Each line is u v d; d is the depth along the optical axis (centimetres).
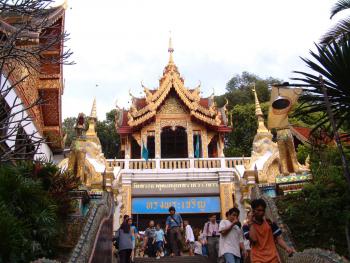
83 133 1428
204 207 2331
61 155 1952
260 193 1094
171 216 1352
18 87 1423
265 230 602
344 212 839
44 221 794
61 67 1719
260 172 1962
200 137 2684
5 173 801
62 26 1516
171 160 2441
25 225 738
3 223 636
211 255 1184
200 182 2388
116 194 2181
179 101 2736
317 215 885
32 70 1608
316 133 1155
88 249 793
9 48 895
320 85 821
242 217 2150
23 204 782
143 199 2334
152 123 2692
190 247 1533
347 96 830
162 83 2736
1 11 944
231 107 5028
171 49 2858
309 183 1002
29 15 960
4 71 1239
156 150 2606
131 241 1134
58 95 1734
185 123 2697
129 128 2662
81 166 1373
